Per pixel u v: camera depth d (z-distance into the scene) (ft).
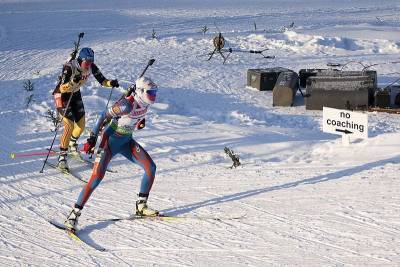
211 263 33.45
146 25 163.43
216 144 57.47
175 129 63.41
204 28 146.41
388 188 43.14
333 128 54.95
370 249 34.01
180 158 53.42
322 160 51.24
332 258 33.22
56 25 163.02
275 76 92.17
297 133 64.34
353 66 108.06
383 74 100.94
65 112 51.55
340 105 80.74
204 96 87.40
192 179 47.65
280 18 180.14
